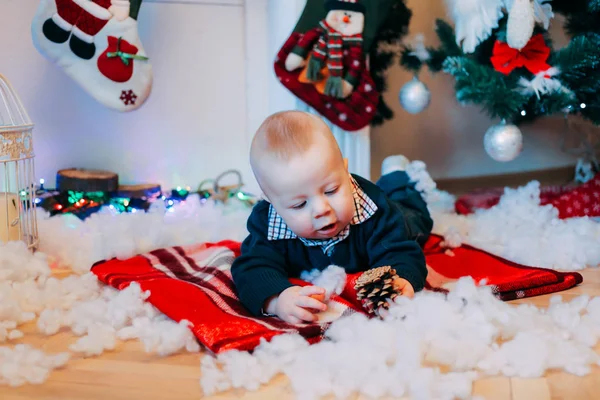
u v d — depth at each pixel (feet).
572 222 5.94
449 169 8.57
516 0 5.57
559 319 3.66
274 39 6.96
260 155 3.79
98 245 5.36
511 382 3.13
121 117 7.36
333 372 3.20
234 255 5.16
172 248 5.49
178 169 7.53
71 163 7.39
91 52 6.11
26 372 3.30
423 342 3.40
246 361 3.29
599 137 7.28
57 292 4.42
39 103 7.17
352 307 3.90
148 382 3.26
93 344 3.62
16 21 6.91
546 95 6.18
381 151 8.43
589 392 3.02
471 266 5.04
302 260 4.40
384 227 4.29
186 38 7.23
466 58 6.19
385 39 6.95
